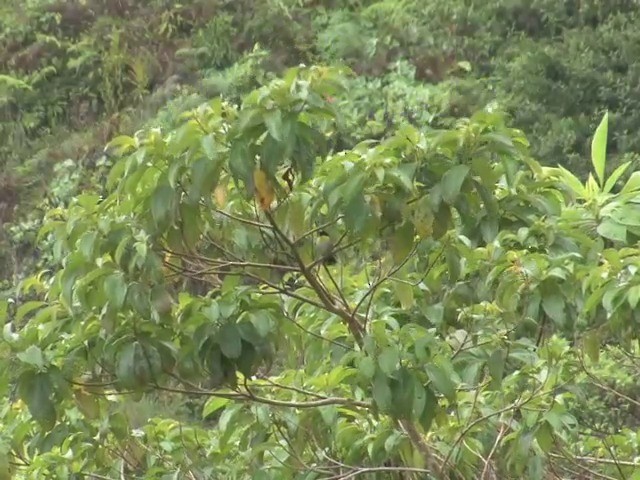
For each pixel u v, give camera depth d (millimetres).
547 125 10109
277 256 2936
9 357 2645
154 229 2549
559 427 2895
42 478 3396
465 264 3016
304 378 3336
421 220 2477
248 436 3402
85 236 2541
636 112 9875
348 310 2918
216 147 2443
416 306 3252
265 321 2611
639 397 4406
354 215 2451
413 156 2504
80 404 2770
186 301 2674
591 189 3035
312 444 3367
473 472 3355
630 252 2646
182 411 6090
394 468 3129
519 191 2838
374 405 2678
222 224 2877
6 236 10484
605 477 3305
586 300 2678
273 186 2492
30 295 7539
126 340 2621
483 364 3068
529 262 2693
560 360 2988
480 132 2498
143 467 3531
